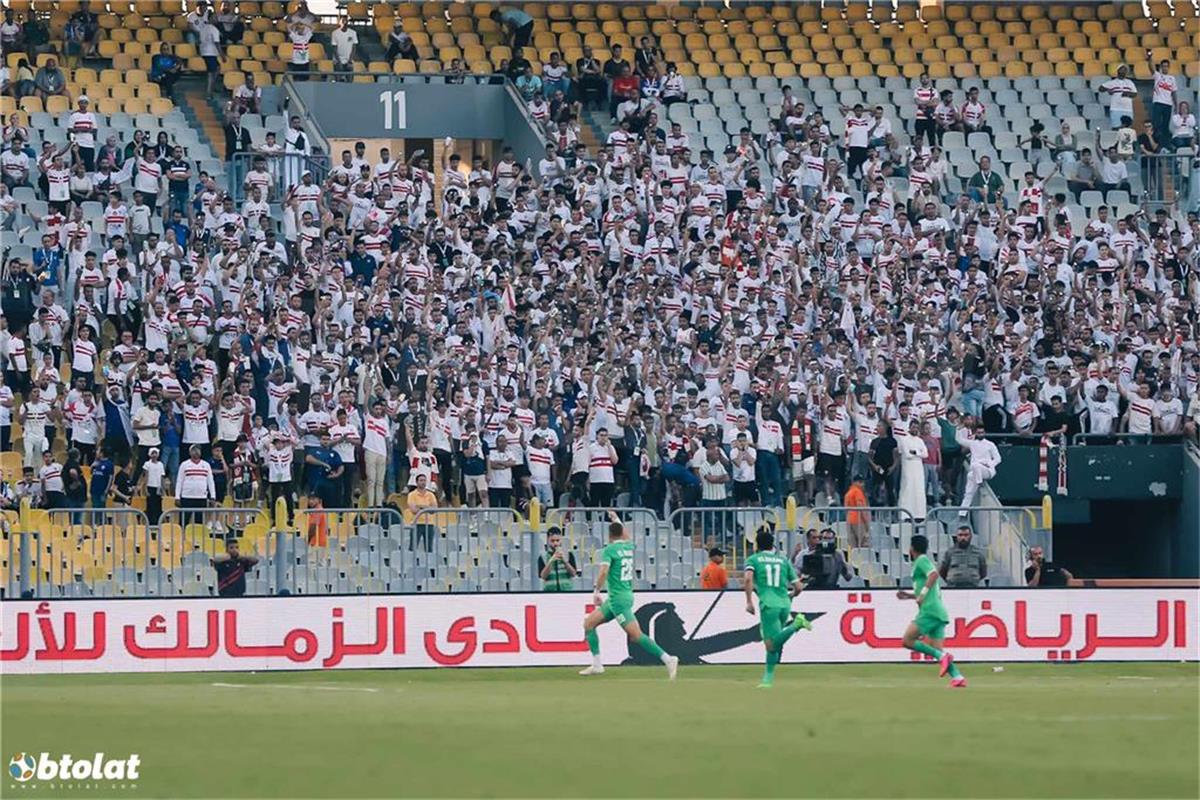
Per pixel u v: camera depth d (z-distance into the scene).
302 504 121.69
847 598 100.44
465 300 138.12
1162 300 148.75
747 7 189.75
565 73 172.00
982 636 100.69
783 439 130.75
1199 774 56.62
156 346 129.50
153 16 176.75
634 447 127.75
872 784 54.62
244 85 161.88
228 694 83.00
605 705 76.44
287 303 133.12
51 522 110.50
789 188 155.88
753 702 77.69
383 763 58.84
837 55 186.88
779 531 115.56
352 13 182.38
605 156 156.12
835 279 148.62
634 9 187.25
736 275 144.12
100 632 95.81
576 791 53.53
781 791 53.47
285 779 55.94
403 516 114.75
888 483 129.25
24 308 130.12
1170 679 92.00
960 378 137.75
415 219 149.00
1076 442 138.88
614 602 91.62
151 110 163.25
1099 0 177.75
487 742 63.66
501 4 184.88
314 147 159.62
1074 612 101.06
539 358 131.38
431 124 172.38
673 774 56.47
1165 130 173.50
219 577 105.38
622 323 136.50
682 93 173.88
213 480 120.69
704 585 103.56
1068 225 152.75
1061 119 178.12
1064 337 143.88
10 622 95.31
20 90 160.75
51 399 124.56
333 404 125.44
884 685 87.44
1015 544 116.94
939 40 189.00
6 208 141.75
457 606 98.19
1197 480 137.00
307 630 97.00
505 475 124.19
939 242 151.62
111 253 133.88
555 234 146.00
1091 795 52.81
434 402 127.44
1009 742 63.69
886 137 165.12
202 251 138.75
